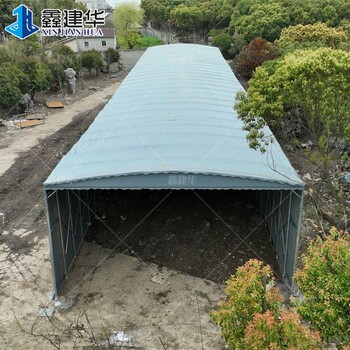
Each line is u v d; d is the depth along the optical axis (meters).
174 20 45.28
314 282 4.74
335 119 8.99
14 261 9.63
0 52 25.00
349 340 4.43
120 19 46.25
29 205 12.35
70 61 28.97
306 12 29.80
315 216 10.92
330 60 7.93
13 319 7.81
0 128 19.67
